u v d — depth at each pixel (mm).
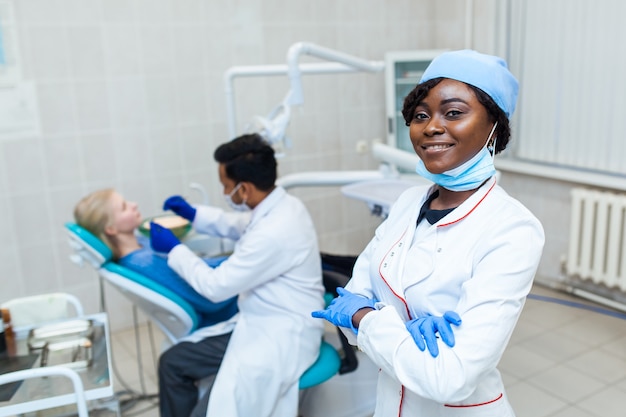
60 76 2896
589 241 3225
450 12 4016
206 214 2373
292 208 1979
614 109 3113
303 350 1889
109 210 1962
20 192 2887
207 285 1871
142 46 3086
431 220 1124
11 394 1462
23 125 2842
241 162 1900
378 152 2430
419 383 943
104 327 1814
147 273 1958
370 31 3883
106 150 3080
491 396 1121
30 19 2779
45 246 2990
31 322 1971
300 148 3758
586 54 3205
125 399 2516
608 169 3195
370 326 1025
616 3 3016
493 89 1003
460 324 958
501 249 999
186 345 1925
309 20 3617
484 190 1083
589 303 3332
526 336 2971
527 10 3496
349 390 2223
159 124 3207
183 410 1917
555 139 3459
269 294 1932
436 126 1015
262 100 3531
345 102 3891
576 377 2574
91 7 2918
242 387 1758
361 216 4133
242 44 3391
